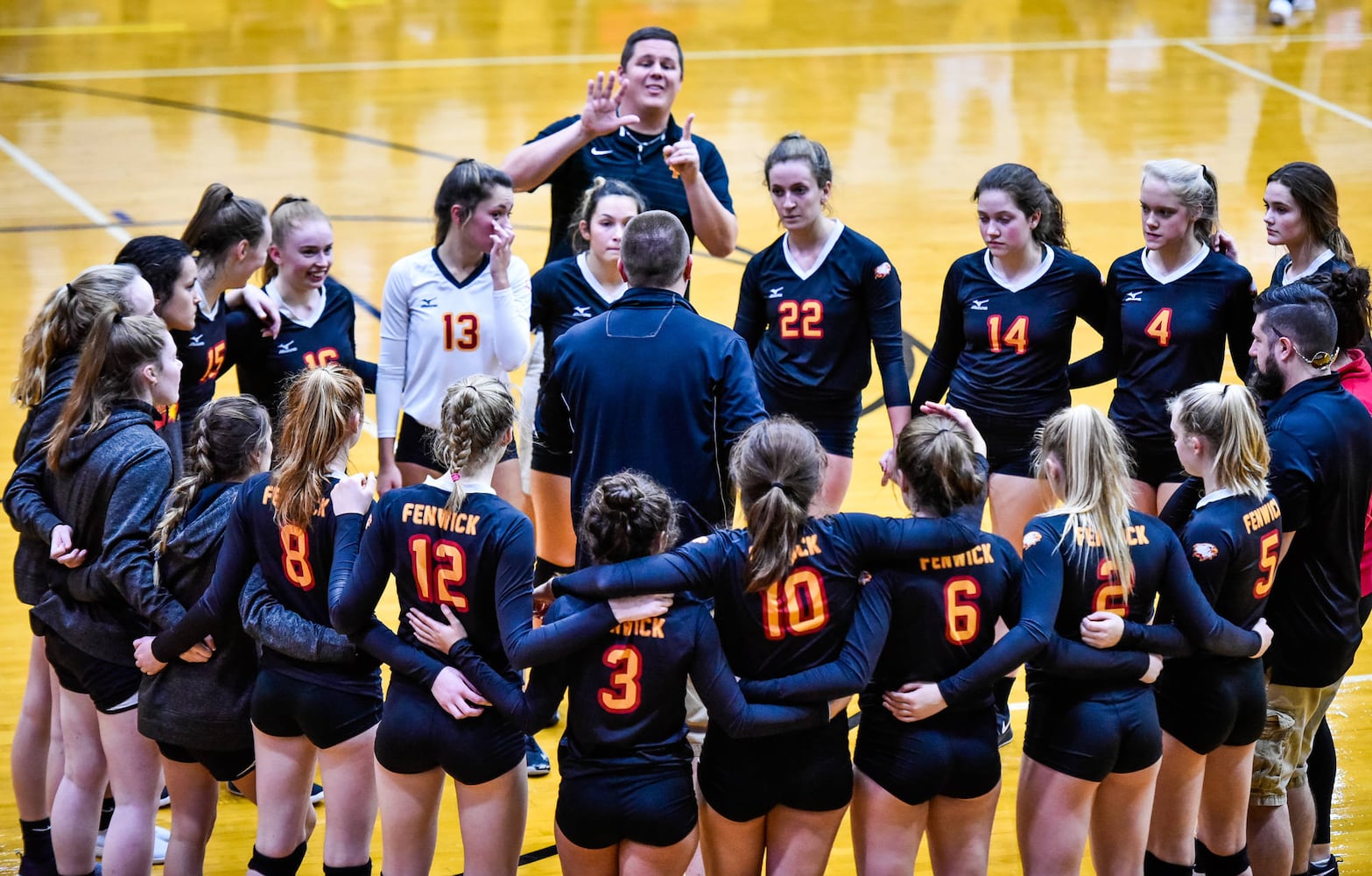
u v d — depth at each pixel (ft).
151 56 99.81
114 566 23.50
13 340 52.85
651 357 24.29
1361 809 29.71
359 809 23.77
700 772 22.94
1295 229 31.09
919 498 22.50
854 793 23.24
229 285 30.66
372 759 23.72
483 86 93.56
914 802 22.54
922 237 65.98
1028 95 92.02
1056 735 22.94
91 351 24.32
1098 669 22.45
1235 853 25.36
